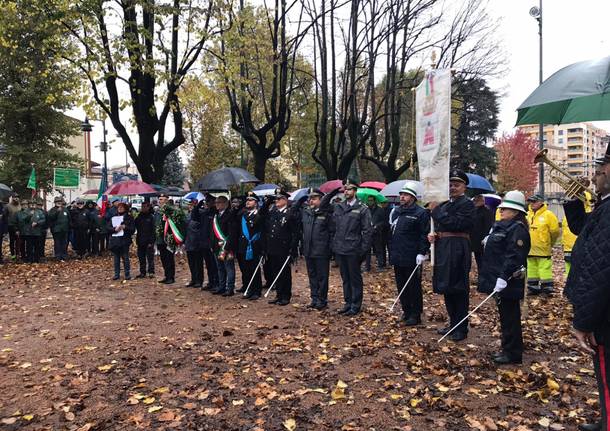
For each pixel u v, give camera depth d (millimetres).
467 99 31219
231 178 10164
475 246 9984
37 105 26156
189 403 4570
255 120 31312
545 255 9445
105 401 4680
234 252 9469
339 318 7789
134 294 9898
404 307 7445
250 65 19891
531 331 6879
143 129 17172
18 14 15781
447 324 7375
